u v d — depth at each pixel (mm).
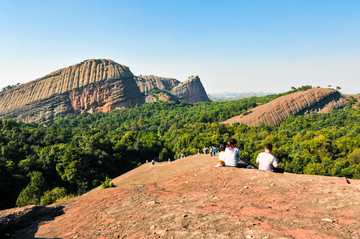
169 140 120875
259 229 3512
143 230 4438
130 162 81125
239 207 4949
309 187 5578
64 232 5961
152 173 32875
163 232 4031
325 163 70375
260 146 99812
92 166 60156
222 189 7113
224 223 3975
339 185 5328
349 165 68625
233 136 127438
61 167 55094
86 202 9820
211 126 147750
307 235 3162
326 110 183750
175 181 10766
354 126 119312
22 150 68312
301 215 4078
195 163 28734
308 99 188875
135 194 9117
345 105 188875
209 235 3512
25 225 7250
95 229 5531
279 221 3865
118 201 8227
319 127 142625
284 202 4973
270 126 159125
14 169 51594
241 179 7586
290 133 135625
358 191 4707
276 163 7586
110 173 64188
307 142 95250
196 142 93625
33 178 44125
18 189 46500
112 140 103062
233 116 195500
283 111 180000
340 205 4191
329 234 3109
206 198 6289
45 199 26719
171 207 5664
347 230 3164
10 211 7586
